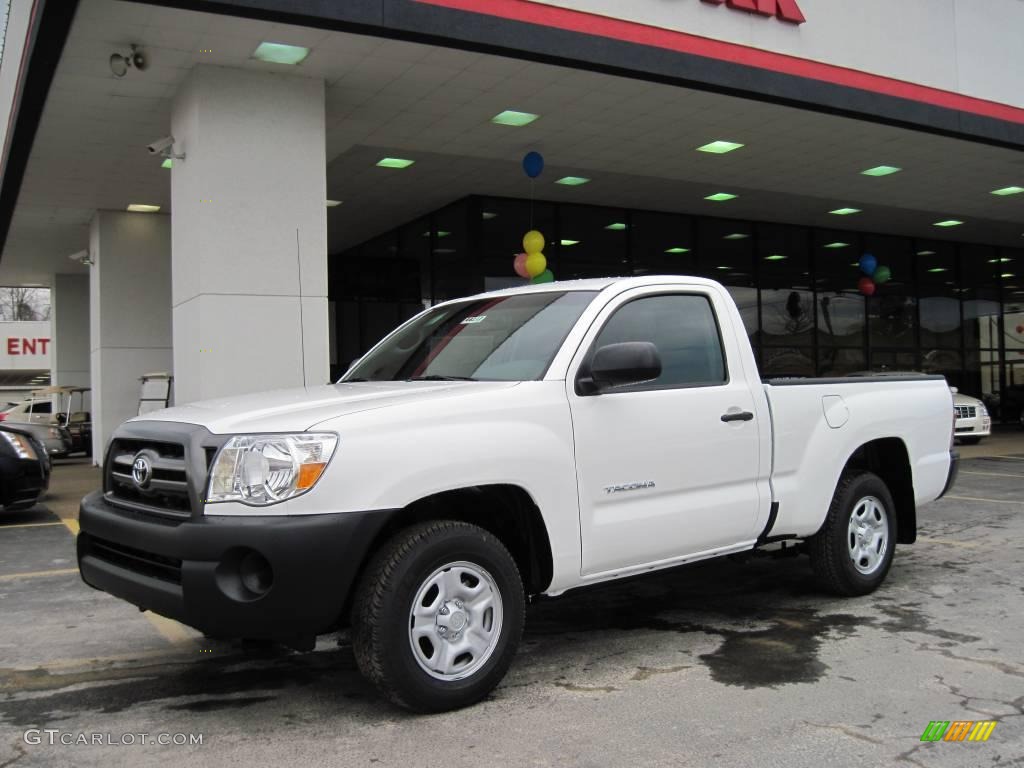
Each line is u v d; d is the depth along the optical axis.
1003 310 28.03
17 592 6.24
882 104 13.42
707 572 6.59
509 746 3.42
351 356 20.14
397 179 16.58
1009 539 7.75
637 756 3.31
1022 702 3.84
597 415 4.28
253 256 10.43
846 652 4.57
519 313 4.81
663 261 20.84
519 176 16.56
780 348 22.70
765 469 5.01
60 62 10.28
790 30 12.61
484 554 3.85
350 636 3.74
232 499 3.48
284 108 10.76
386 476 3.59
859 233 24.59
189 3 8.76
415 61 10.56
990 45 15.02
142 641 5.00
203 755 3.38
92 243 18.20
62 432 20.52
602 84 11.61
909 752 3.34
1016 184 18.20
